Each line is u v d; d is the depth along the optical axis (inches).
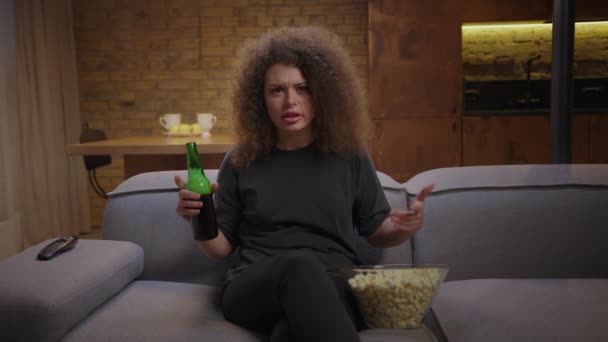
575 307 53.9
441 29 183.9
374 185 61.9
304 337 43.1
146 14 211.3
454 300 58.1
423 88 185.8
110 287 58.4
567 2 76.2
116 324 51.9
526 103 212.7
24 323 48.6
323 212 58.2
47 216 180.1
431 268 50.9
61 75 193.2
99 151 122.9
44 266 57.0
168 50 212.7
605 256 67.7
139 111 215.0
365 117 62.5
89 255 61.1
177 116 158.4
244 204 60.7
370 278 50.9
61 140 190.1
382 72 185.8
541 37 214.4
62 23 194.4
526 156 187.3
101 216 216.1
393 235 59.9
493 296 58.1
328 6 209.9
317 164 59.5
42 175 178.5
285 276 47.0
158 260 70.5
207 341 48.7
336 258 57.4
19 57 171.0
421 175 75.5
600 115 185.8
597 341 46.7
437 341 50.7
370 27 184.7
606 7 181.5
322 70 57.9
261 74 59.2
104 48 212.4
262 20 211.2
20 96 170.2
